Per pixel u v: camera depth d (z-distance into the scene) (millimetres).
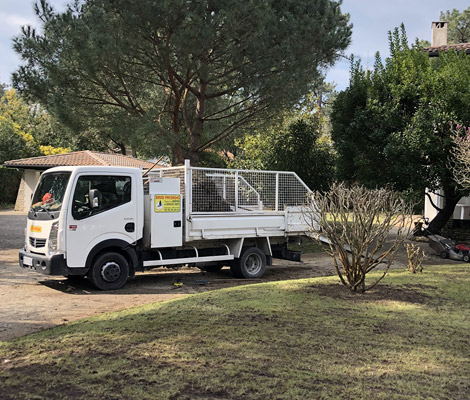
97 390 3670
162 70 13281
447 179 13844
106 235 8453
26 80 13289
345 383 3855
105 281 8422
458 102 13102
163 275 10438
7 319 6246
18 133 38938
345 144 14484
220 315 5852
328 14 13570
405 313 6039
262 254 10500
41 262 8156
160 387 3730
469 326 5527
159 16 11570
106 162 26125
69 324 5648
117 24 11945
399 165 13422
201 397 3578
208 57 13070
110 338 4938
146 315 5918
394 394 3658
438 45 22016
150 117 13188
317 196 8172
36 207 8641
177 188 9367
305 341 4887
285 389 3723
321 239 11328
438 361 4398
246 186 10539
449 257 13016
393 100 13914
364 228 7172
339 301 6645
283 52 12719
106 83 13758
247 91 13609
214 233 9758
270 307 6246
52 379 3871
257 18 12008
